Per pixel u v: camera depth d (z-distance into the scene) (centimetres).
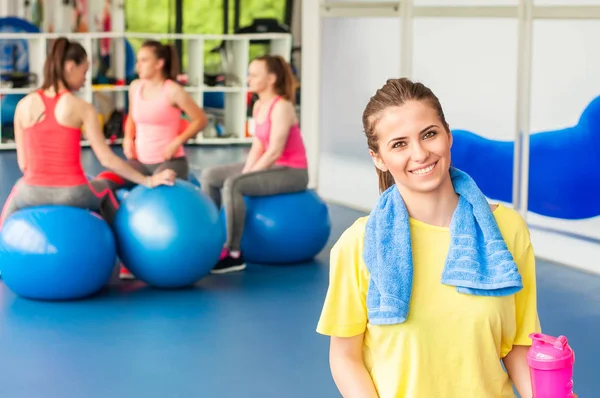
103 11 1241
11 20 1162
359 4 784
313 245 594
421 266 184
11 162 1043
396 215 185
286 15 1327
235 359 411
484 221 183
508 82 626
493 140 643
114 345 429
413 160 180
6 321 464
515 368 194
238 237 575
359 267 187
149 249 504
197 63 1220
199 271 521
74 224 490
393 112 180
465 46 662
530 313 192
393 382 186
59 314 477
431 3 695
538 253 622
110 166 507
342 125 823
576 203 587
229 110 1266
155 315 479
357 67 795
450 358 183
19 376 387
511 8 619
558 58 588
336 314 190
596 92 561
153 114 582
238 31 1236
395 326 183
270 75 571
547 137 602
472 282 180
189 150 1162
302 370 397
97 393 368
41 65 1147
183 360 409
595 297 523
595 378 390
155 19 1284
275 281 554
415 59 717
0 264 499
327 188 853
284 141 573
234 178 571
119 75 1235
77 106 496
